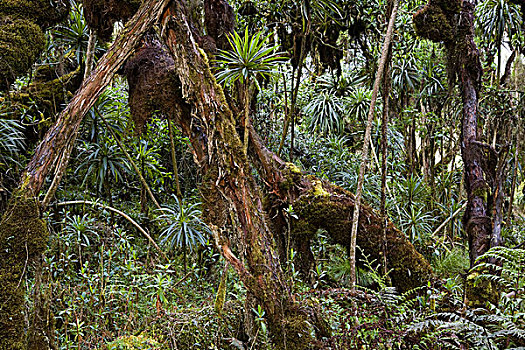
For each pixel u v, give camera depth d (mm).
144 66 2604
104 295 2367
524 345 2064
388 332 1999
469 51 3055
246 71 2172
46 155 1912
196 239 3545
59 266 2729
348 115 5480
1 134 3281
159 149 4508
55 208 3736
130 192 4781
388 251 2916
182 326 2303
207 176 2182
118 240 3342
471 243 2867
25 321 1827
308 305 2230
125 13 2758
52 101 3760
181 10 2107
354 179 4438
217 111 2121
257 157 2992
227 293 2873
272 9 3562
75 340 2137
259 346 2189
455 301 2234
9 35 2475
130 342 2119
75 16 3547
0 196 3164
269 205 2984
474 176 2932
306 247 2973
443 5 3070
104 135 4004
